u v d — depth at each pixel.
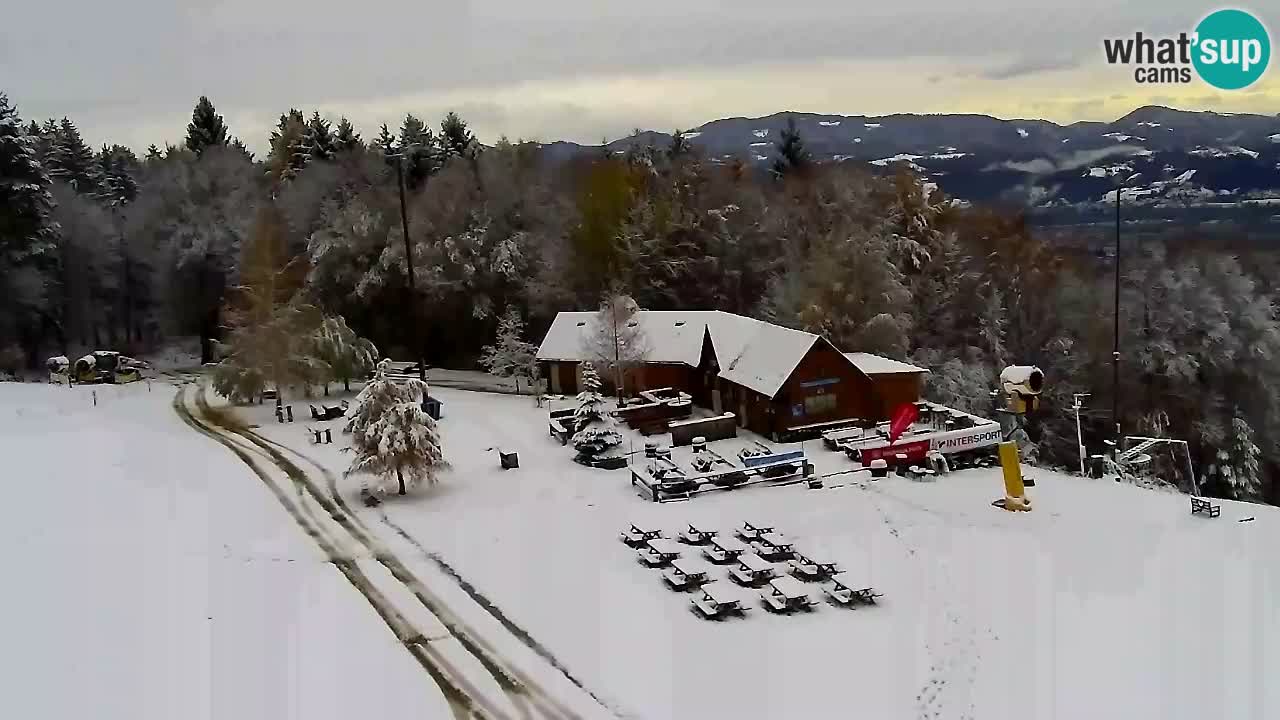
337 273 73.31
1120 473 40.84
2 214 68.62
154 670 21.33
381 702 21.36
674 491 36.50
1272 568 28.14
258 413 53.53
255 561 29.36
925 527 32.16
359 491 38.06
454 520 34.22
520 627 25.44
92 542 28.33
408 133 100.56
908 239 70.06
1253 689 21.52
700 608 25.86
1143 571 28.08
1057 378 66.19
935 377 62.75
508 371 65.75
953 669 22.66
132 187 106.31
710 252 74.94
